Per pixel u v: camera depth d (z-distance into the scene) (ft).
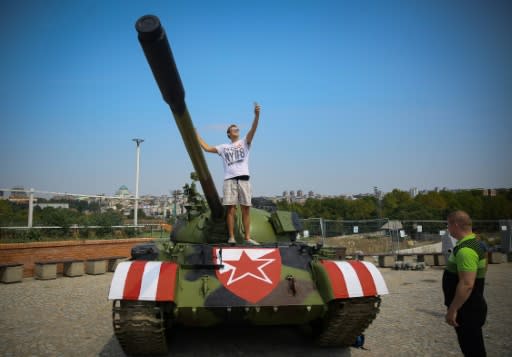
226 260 21.63
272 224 28.40
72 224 56.95
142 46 13.69
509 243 73.51
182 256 21.68
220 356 21.04
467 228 15.08
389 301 34.96
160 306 18.22
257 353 21.56
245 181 25.07
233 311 19.11
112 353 21.21
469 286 13.93
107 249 56.29
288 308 19.42
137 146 69.15
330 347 22.57
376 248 71.26
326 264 20.88
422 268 58.80
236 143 25.63
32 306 32.53
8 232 50.83
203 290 19.40
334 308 20.12
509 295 37.83
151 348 19.76
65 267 50.03
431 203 195.21
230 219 24.89
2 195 51.78
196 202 28.60
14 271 44.60
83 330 25.50
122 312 17.57
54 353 21.12
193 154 20.35
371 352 21.59
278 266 21.83
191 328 26.48
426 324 27.17
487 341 23.35
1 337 23.94
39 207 55.36
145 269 18.74
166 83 15.62
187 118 18.25
